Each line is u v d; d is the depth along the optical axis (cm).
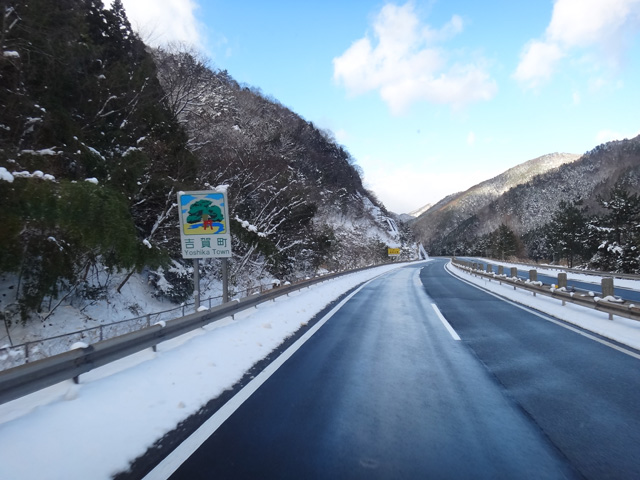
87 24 1476
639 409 443
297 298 1460
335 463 322
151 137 1540
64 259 1097
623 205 4094
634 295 1861
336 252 4056
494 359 652
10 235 870
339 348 723
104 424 370
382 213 10656
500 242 8731
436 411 434
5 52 979
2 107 1051
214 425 390
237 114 3894
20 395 367
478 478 304
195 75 2453
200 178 1941
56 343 1077
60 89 1249
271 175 2580
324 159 6956
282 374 562
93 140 1382
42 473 291
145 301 1543
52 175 986
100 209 1013
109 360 492
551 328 922
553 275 3491
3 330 1038
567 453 344
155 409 414
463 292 1816
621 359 652
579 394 490
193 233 935
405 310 1225
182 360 573
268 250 2128
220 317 844
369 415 421
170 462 319
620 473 313
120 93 1551
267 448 345
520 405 454
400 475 306
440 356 671
